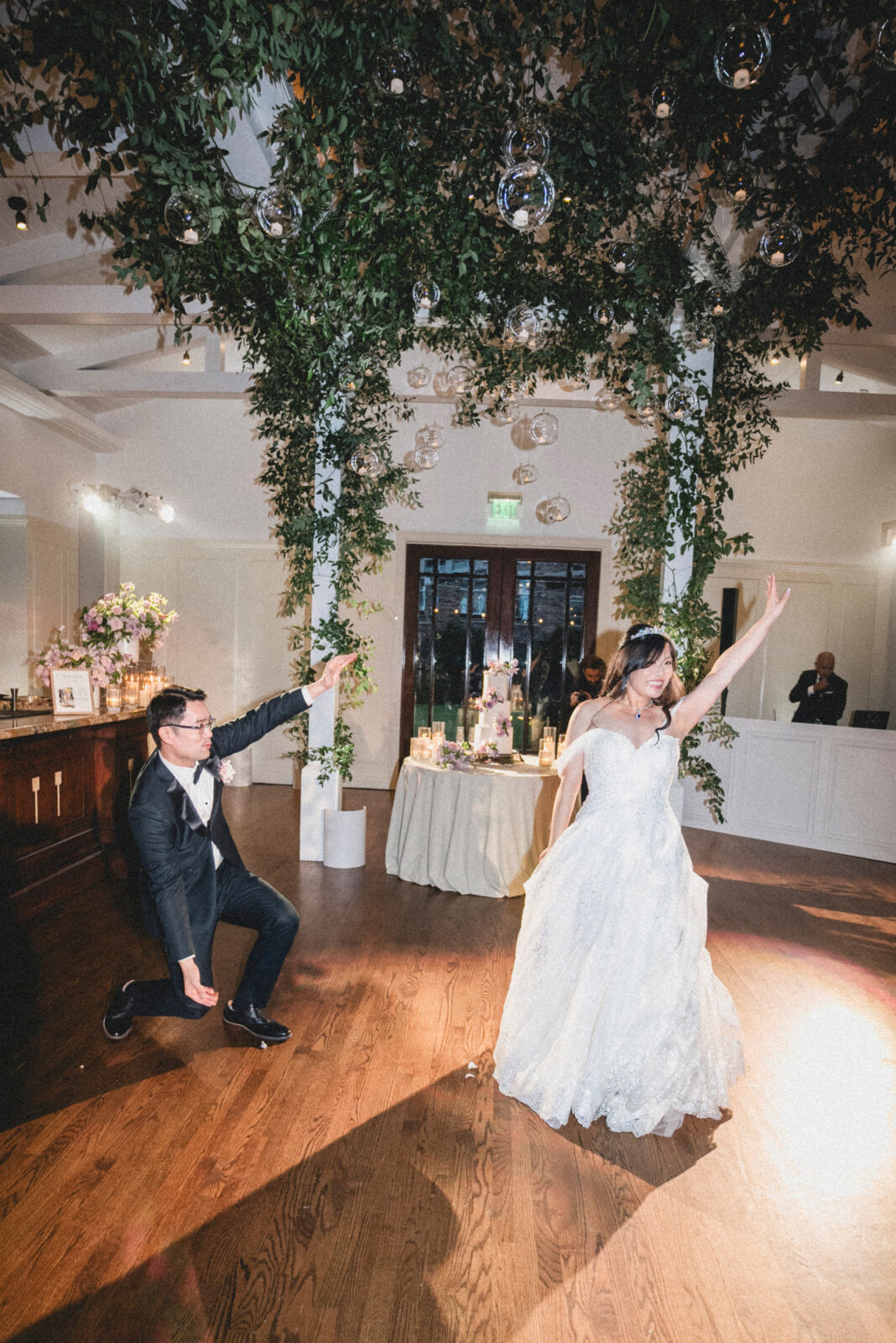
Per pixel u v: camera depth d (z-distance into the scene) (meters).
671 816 2.48
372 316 4.40
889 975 3.72
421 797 4.93
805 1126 2.46
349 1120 2.41
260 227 3.23
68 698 4.55
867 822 5.94
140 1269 1.79
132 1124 2.35
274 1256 1.84
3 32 2.47
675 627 5.01
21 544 7.32
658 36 2.88
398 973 3.54
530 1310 1.71
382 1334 1.64
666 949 2.37
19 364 7.14
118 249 3.13
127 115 2.65
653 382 4.84
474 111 3.20
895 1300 1.78
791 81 3.24
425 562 8.38
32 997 3.18
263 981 2.84
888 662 8.19
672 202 3.97
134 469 8.61
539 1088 2.46
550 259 4.07
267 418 5.23
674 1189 2.13
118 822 4.86
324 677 2.83
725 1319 1.71
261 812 6.97
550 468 8.15
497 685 5.10
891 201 3.44
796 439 8.32
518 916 4.38
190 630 8.62
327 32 2.77
